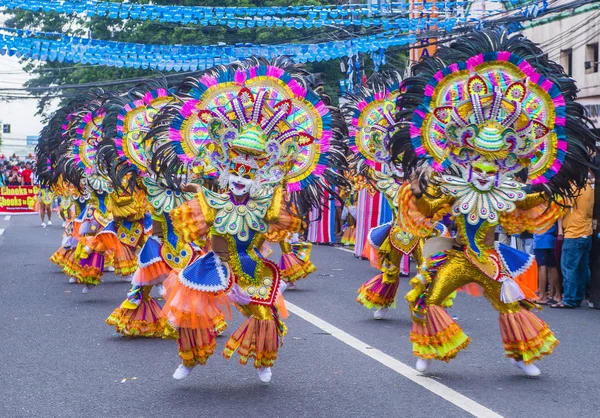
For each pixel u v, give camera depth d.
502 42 7.07
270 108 6.40
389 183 9.40
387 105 10.11
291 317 9.56
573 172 6.89
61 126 14.98
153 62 13.66
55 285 12.43
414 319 6.78
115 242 10.96
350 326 9.01
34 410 5.90
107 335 8.57
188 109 6.52
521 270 6.76
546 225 6.94
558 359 7.45
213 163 6.32
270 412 5.82
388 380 6.66
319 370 7.02
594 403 6.00
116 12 12.14
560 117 6.71
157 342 8.20
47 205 25.78
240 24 13.24
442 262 6.80
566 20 19.41
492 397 6.15
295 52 14.52
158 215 8.19
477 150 6.59
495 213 6.61
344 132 6.89
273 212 6.32
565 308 10.46
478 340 8.28
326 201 6.79
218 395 6.27
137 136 8.44
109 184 10.44
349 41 14.54
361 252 15.72
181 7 12.32
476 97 6.61
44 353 7.73
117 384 6.61
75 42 12.82
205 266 6.32
